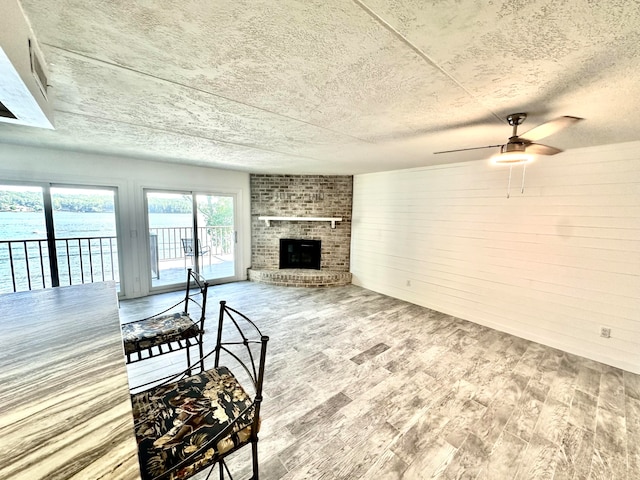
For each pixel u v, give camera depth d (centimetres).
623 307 272
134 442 70
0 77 103
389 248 499
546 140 260
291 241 594
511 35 109
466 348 309
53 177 369
